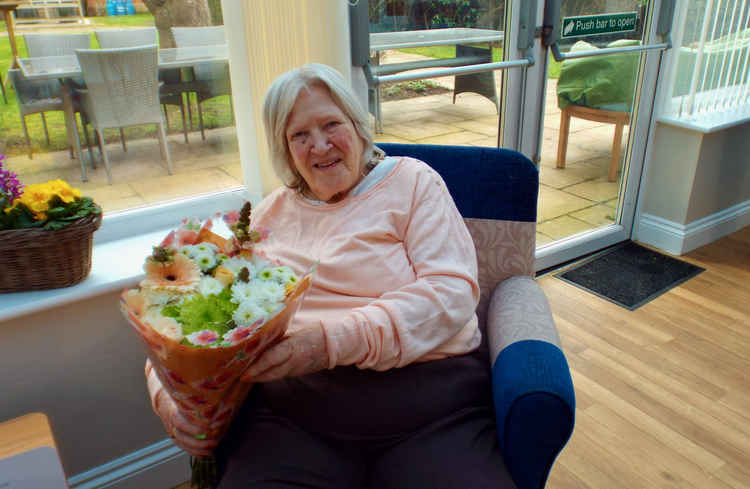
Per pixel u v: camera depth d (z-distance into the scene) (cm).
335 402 100
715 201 284
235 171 174
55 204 118
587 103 244
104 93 145
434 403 100
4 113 134
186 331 74
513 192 132
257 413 107
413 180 111
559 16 213
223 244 92
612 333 216
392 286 106
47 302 119
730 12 251
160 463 152
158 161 160
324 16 145
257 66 148
